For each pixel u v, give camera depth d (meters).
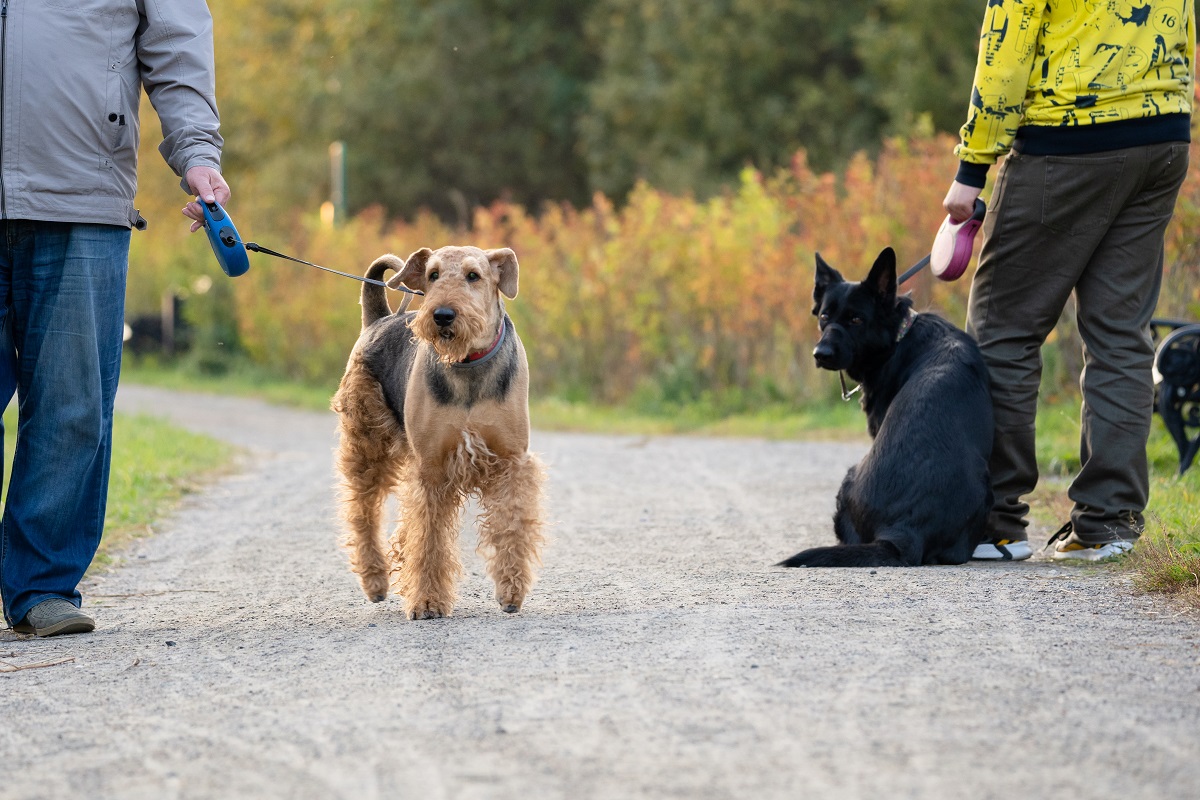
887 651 5.70
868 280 9.23
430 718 4.96
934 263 8.94
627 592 7.61
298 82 57.78
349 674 5.76
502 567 7.18
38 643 6.90
